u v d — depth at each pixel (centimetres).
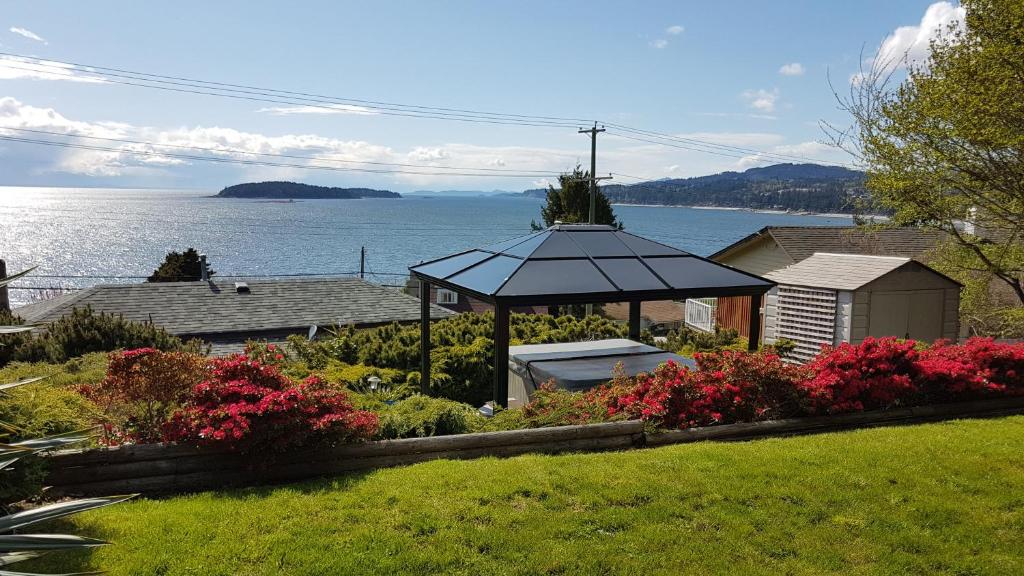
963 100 1134
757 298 1026
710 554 416
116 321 1270
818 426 741
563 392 773
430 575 382
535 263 968
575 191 3388
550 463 562
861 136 1470
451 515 453
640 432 659
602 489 502
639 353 1106
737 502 490
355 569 383
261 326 1970
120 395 545
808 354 1536
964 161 1228
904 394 812
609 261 1016
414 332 1252
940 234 1698
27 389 509
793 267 1680
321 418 544
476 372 1111
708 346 1377
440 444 589
